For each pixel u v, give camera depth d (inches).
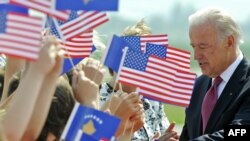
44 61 297.0
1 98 382.3
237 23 486.6
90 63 384.8
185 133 508.4
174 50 442.0
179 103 429.7
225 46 482.0
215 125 477.1
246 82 476.1
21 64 368.5
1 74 390.3
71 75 386.3
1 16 303.7
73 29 370.6
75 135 327.9
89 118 334.6
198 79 506.3
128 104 403.9
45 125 336.2
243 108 468.1
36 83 297.3
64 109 339.6
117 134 405.1
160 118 526.0
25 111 297.7
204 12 484.1
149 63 414.9
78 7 323.3
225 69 484.1
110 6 325.1
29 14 322.3
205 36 480.7
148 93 416.8
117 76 386.6
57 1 321.7
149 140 513.0
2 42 299.7
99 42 468.1
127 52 410.3
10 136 297.0
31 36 299.7
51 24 367.6
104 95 499.2
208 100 489.1
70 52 403.2
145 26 518.3
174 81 430.3
